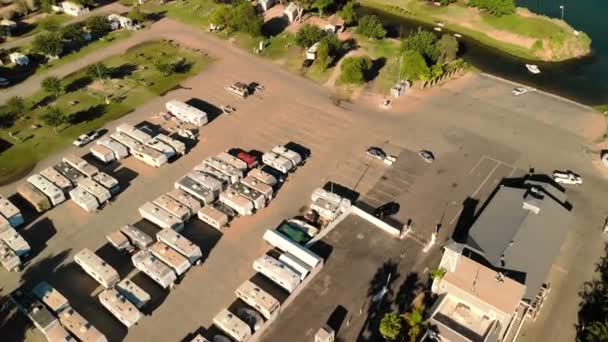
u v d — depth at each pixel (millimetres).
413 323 87375
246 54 178125
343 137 138500
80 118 145000
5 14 198125
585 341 86562
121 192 121000
